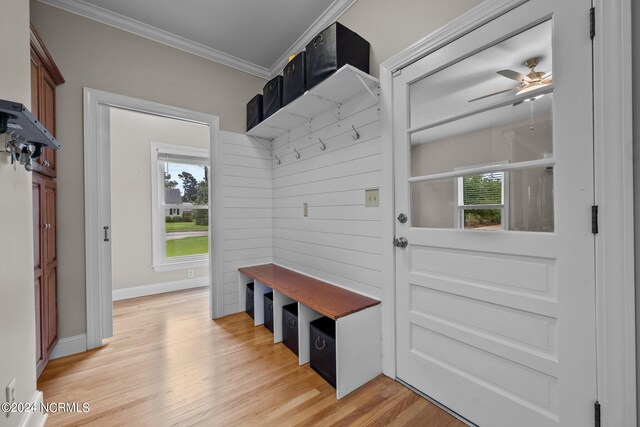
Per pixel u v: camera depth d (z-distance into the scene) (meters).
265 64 3.01
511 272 1.24
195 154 4.00
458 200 1.45
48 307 1.87
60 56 2.06
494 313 1.29
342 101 2.12
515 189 1.25
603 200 0.99
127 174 3.51
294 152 2.76
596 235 1.01
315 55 1.87
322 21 2.31
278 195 3.06
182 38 2.55
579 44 1.04
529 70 1.19
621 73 0.95
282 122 2.58
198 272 4.03
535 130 1.18
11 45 1.15
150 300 3.38
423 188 1.61
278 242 3.07
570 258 1.07
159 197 3.73
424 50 1.56
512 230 1.25
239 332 2.46
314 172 2.47
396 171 1.73
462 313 1.42
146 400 1.56
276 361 1.98
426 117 1.59
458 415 1.43
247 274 2.69
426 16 1.57
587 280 1.03
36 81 1.68
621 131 0.95
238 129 2.95
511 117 1.26
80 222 2.12
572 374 1.06
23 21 1.26
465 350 1.40
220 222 2.80
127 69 2.34
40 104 1.74
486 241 1.32
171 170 3.87
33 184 1.62
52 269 1.94
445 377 1.48
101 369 1.87
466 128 1.42
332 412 1.47
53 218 1.96
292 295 1.98
